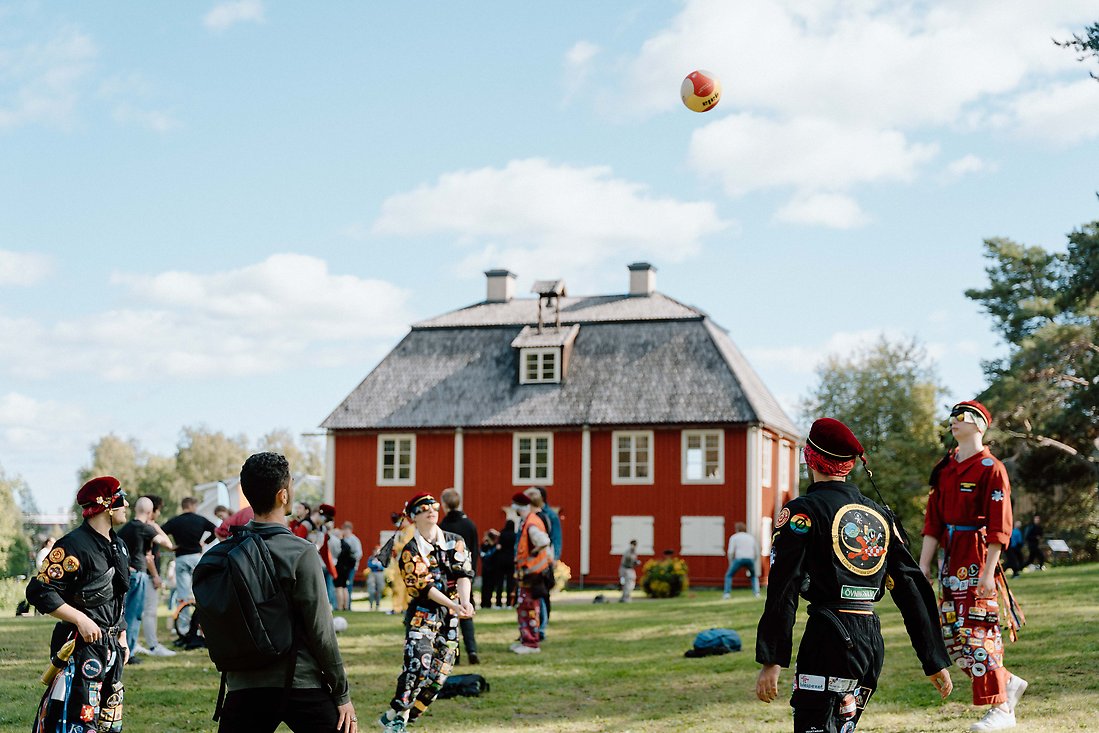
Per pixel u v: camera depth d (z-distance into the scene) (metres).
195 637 15.84
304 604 5.51
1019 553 28.02
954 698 9.50
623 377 41.47
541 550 15.18
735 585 39.03
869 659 5.37
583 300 45.75
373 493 42.38
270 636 5.40
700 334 42.03
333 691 5.60
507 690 11.70
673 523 39.72
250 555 5.46
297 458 122.12
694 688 11.41
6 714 10.24
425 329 44.94
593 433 40.81
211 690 11.82
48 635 17.11
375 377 43.81
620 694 11.30
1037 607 15.29
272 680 5.47
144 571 13.88
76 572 7.32
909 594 5.63
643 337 42.41
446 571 9.16
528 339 42.41
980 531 8.12
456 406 42.22
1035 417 40.28
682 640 15.82
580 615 22.00
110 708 7.46
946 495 8.28
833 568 5.38
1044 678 9.87
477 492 41.53
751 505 39.03
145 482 110.50
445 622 9.11
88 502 7.47
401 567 9.02
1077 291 42.41
